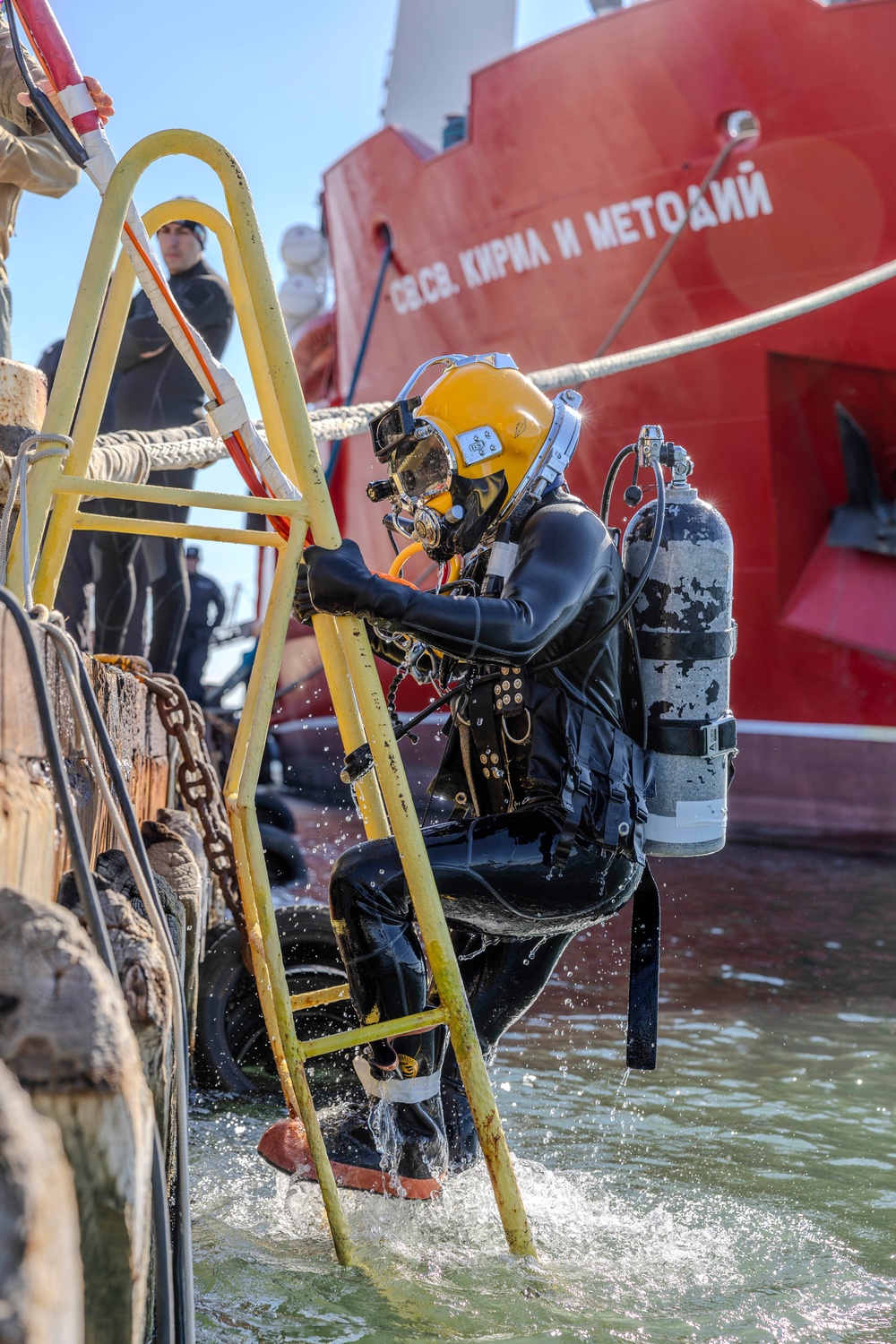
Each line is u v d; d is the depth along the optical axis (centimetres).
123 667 379
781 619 1113
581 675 246
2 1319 69
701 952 623
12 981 105
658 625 254
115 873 186
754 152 1006
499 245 1189
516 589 225
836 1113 352
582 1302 213
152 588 665
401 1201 243
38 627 154
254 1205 258
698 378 1084
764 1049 428
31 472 198
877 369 1001
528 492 244
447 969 213
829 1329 208
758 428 1069
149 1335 141
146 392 606
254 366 252
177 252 608
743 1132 332
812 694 1115
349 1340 193
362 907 232
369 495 264
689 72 1018
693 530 254
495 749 250
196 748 439
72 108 214
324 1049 211
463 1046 214
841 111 961
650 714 256
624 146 1065
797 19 961
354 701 262
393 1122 240
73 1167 102
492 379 248
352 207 1390
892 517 1055
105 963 133
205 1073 357
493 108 1152
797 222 1005
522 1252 225
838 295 609
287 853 671
